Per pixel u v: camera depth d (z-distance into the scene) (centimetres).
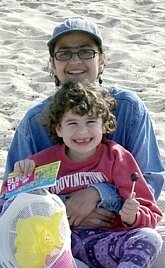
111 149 370
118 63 788
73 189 366
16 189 351
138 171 367
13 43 877
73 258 346
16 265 332
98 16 1024
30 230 331
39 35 911
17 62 787
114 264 353
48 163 373
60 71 390
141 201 359
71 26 384
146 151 387
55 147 378
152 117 620
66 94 360
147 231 344
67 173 369
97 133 361
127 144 390
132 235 346
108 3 1127
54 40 389
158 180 385
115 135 389
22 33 917
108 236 354
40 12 1041
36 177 352
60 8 1073
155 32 955
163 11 1091
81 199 361
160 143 559
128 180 363
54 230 333
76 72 388
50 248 331
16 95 679
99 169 366
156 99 669
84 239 358
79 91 359
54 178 345
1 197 362
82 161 368
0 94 682
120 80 726
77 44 386
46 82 723
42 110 389
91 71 389
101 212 362
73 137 360
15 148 399
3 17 980
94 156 368
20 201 336
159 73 769
